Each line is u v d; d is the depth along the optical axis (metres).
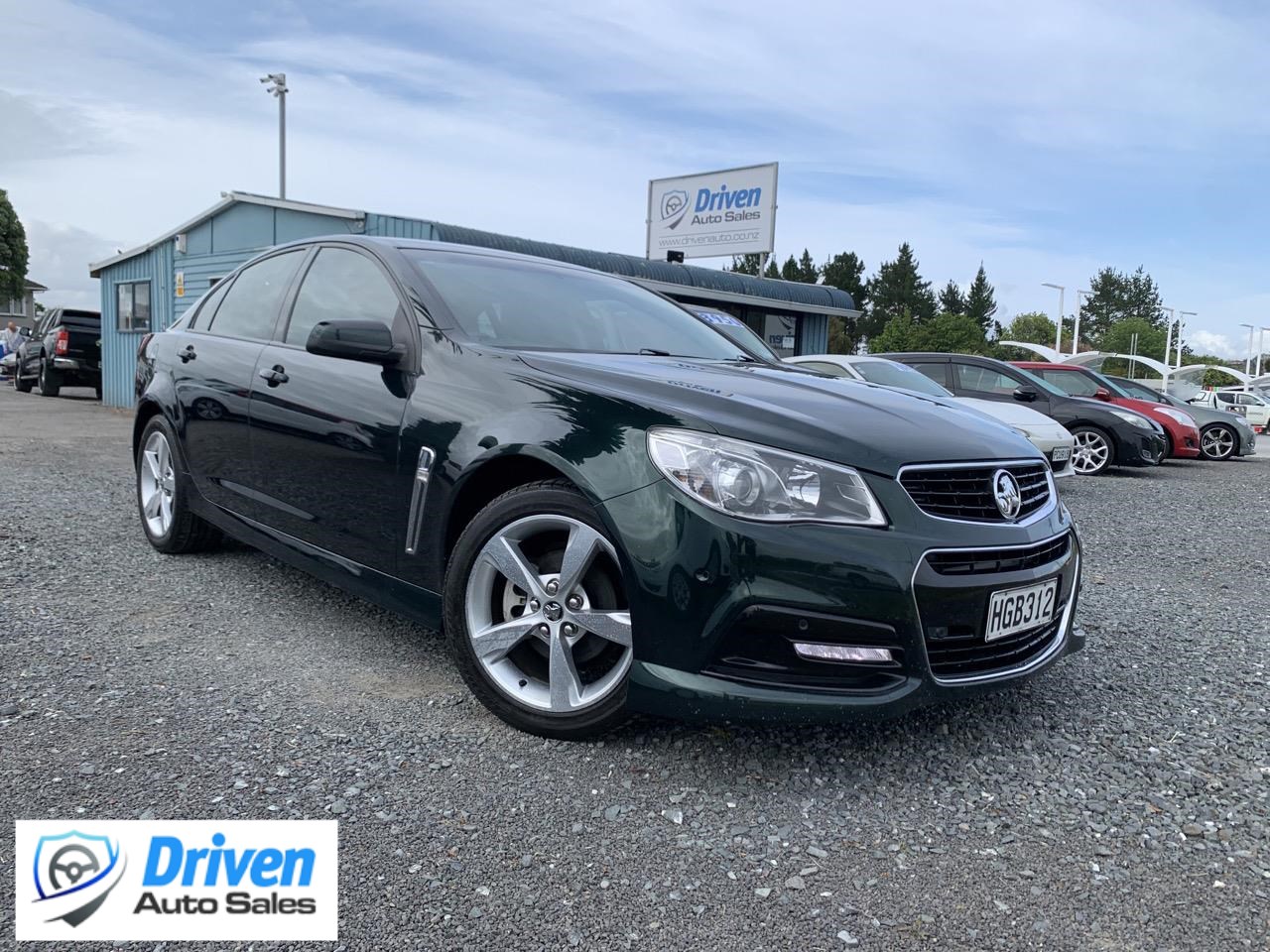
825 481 2.34
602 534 2.44
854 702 2.29
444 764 2.45
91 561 4.37
